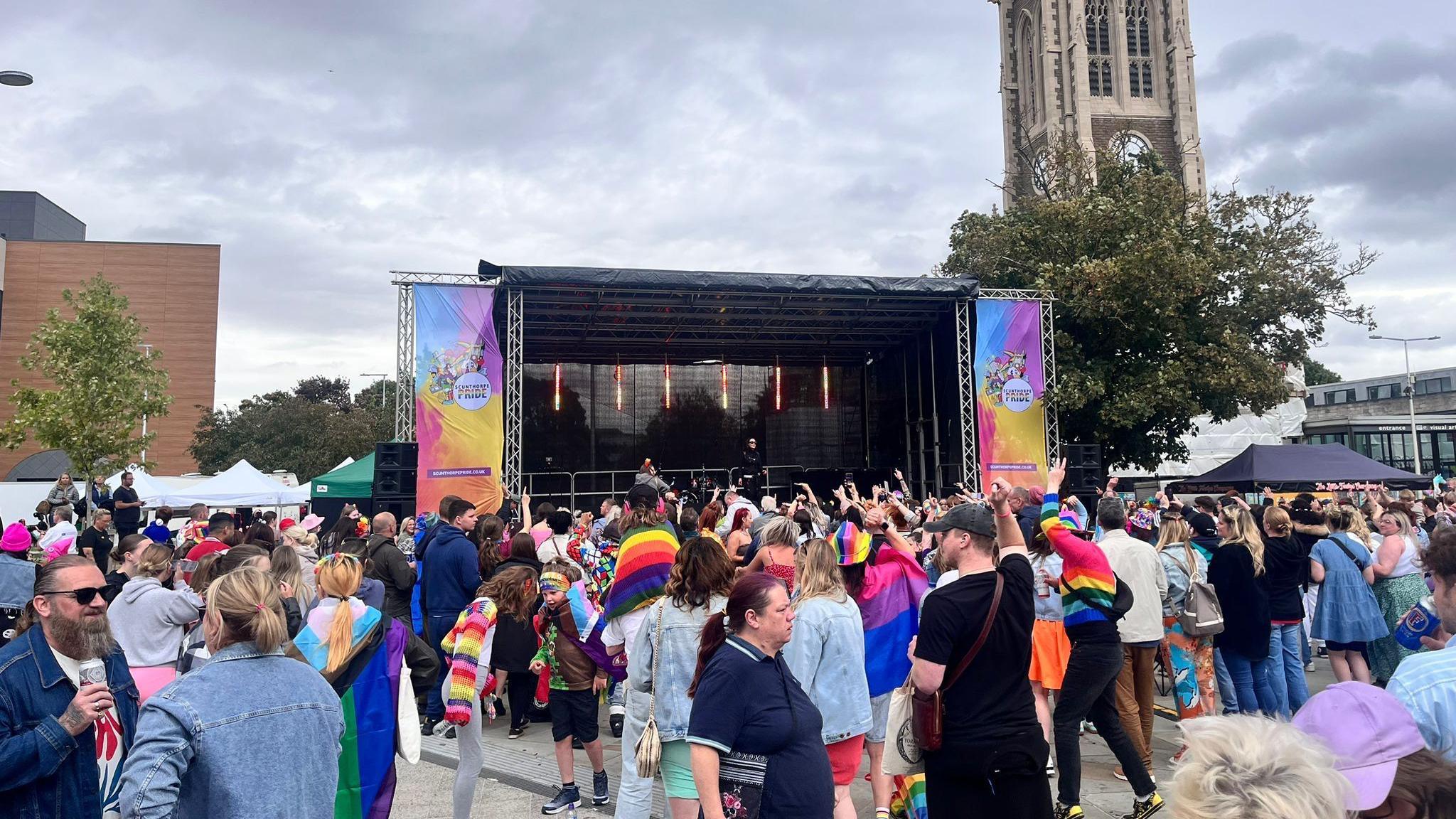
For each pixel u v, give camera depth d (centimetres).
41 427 2623
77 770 334
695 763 303
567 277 1744
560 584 593
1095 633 511
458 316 1684
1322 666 1078
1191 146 6009
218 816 278
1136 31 6225
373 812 413
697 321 2341
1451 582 303
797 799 306
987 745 358
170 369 5419
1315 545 766
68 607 339
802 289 1912
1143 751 603
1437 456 4584
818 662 434
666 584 452
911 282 1983
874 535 557
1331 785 139
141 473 2178
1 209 6266
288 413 4531
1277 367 2438
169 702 280
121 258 5419
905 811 516
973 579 375
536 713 854
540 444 2620
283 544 472
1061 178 2800
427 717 811
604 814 586
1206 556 793
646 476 1683
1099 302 2278
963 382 2092
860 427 2847
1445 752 230
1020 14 6662
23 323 5241
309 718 305
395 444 1630
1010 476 1994
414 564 926
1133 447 2527
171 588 757
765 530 539
